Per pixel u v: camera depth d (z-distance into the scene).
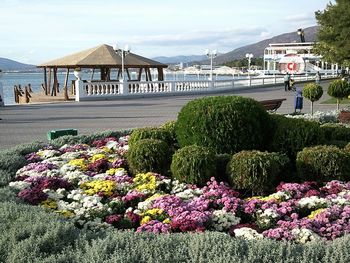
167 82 41.47
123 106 29.58
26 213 5.08
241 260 3.79
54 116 23.78
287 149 8.45
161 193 6.85
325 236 5.25
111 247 4.07
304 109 25.83
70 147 10.24
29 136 16.61
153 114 23.89
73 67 39.31
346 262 3.79
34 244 4.17
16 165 8.90
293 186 6.89
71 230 4.56
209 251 3.92
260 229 5.61
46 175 7.98
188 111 8.43
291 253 3.90
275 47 98.50
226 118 8.12
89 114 24.53
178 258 3.86
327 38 41.06
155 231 5.34
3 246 4.23
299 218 6.03
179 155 7.43
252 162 7.07
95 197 6.60
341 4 40.34
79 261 3.90
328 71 83.06
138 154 8.13
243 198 7.04
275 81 56.97
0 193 6.42
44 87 47.12
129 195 6.69
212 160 7.34
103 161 8.55
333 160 7.40
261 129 8.44
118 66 39.84
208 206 6.30
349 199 6.29
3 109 29.03
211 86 44.72
